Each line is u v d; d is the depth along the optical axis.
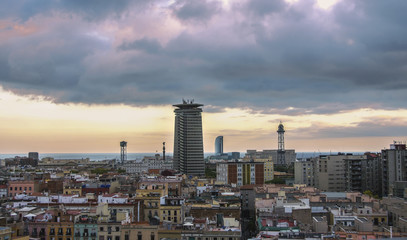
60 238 195.12
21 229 189.62
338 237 171.00
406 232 186.00
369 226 188.00
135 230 193.12
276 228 197.38
